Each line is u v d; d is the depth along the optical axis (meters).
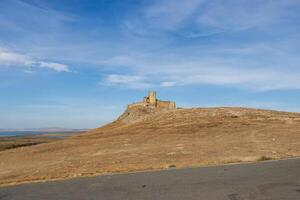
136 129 56.69
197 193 11.53
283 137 39.41
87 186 13.46
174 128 53.09
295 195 10.99
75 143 44.44
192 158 23.45
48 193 12.32
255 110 69.19
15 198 11.66
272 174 15.11
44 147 43.66
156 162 21.86
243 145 32.03
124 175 16.22
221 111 67.31
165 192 11.82
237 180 13.76
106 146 38.47
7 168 27.95
